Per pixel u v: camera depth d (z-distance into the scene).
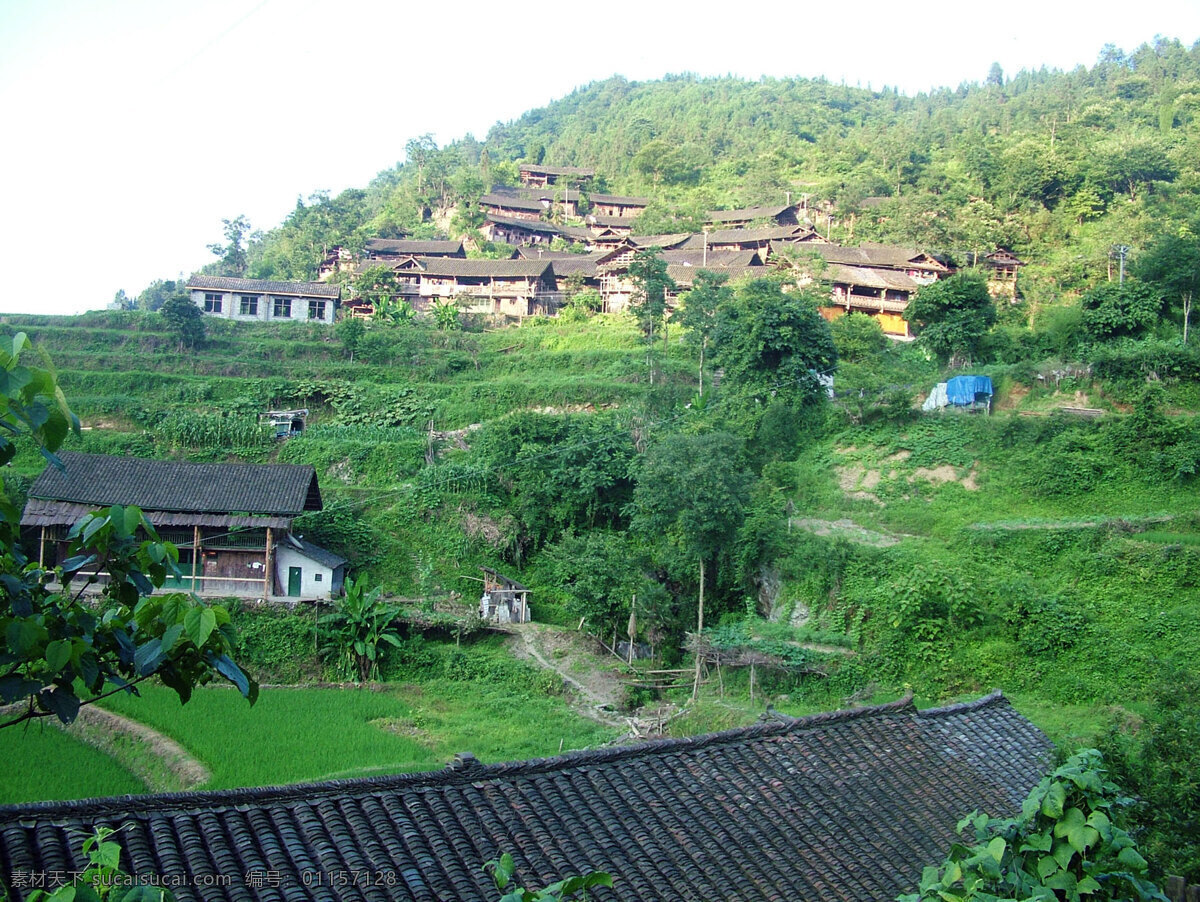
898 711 16.50
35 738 26.08
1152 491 36.38
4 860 9.19
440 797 11.71
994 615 30.42
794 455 43.97
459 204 103.00
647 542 41.66
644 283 61.34
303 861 10.17
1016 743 16.67
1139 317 45.34
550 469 46.06
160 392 55.84
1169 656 28.08
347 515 44.53
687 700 32.78
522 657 37.41
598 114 170.12
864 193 96.81
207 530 39.12
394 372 61.59
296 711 30.58
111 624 7.96
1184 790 12.03
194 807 10.48
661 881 11.38
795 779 14.04
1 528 7.66
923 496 39.31
